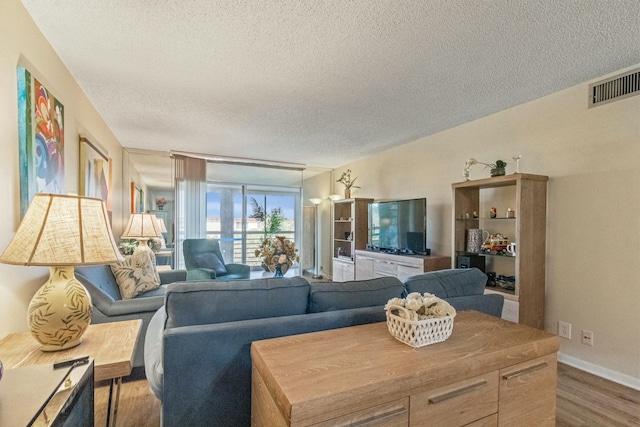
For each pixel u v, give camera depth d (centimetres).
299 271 654
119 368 120
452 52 210
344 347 121
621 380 228
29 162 160
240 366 135
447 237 386
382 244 458
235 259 597
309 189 732
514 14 170
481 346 123
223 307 140
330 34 190
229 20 176
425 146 421
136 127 382
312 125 371
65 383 88
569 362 259
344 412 89
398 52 210
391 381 97
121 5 163
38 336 125
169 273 363
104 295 212
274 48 206
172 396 127
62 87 220
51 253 119
